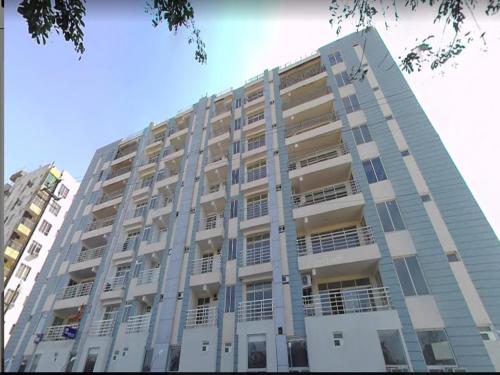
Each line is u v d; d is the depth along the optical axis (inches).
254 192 780.0
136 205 1018.1
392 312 461.7
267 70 1074.7
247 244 705.6
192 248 748.0
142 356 613.9
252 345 528.4
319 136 765.3
